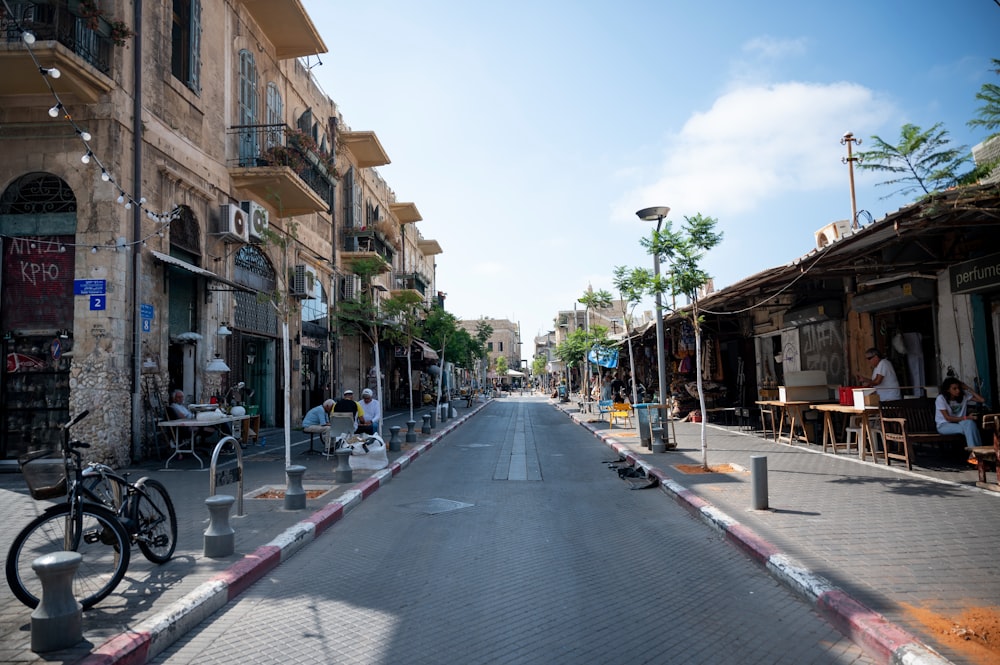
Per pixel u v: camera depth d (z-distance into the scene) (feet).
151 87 43.04
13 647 12.29
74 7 36.52
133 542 16.94
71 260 38.73
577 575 18.12
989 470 29.76
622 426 70.49
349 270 91.09
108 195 38.32
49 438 37.81
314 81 80.64
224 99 54.19
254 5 59.06
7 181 38.68
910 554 17.75
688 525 24.06
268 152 56.65
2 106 38.70
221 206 51.85
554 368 258.57
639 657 12.65
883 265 34.50
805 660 12.48
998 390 32.14
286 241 37.40
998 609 13.69
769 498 26.00
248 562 18.26
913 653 11.50
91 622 13.61
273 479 33.94
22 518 24.43
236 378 55.77
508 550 20.90
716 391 69.77
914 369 39.37
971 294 33.27
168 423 37.58
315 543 22.27
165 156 44.55
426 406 134.92
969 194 20.75
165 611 14.20
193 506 26.55
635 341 88.28
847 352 45.73
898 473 30.35
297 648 13.26
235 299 55.88
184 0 48.85
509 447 54.85
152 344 42.01
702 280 34.01
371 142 92.38
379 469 37.40
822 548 18.58
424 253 174.29
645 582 17.40
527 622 14.56
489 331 155.84
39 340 38.52
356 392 95.91
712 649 12.99
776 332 59.57
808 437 43.42
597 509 27.71
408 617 14.96
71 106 38.78
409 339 61.82
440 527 24.39
